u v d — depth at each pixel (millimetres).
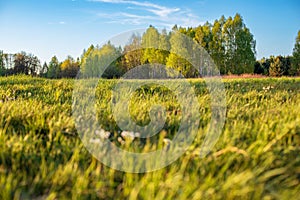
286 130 3537
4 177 2742
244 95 6664
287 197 2512
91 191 2668
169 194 2590
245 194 2537
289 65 34938
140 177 2908
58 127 3926
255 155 3076
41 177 2910
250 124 3998
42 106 5383
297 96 6355
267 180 2799
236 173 2863
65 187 2732
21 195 2682
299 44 31938
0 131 3623
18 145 3336
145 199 2512
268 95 6586
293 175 2879
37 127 3967
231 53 30062
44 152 3346
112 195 2676
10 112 4496
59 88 7477
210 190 2502
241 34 29938
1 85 7898
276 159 3082
